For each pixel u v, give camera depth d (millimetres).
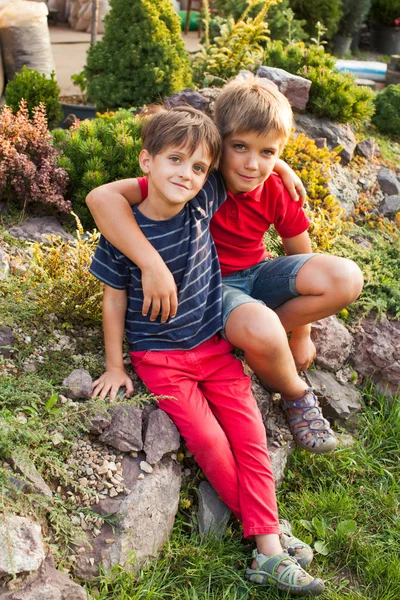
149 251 2357
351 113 4875
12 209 3516
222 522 2408
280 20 7738
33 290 2746
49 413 2318
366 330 3314
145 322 2504
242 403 2451
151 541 2242
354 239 3914
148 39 5340
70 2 10430
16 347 2559
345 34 10586
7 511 1941
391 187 4574
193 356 2480
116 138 3775
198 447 2336
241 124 2445
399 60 8203
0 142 3395
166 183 2309
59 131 3930
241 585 2248
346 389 3139
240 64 5203
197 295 2490
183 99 4164
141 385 2564
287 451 2734
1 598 1812
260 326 2402
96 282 2768
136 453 2344
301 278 2617
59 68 7957
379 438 2992
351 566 2439
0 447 2061
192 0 11656
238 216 2686
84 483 2234
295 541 2342
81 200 3600
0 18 5961
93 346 2721
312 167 4086
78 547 2117
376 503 2695
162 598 2154
